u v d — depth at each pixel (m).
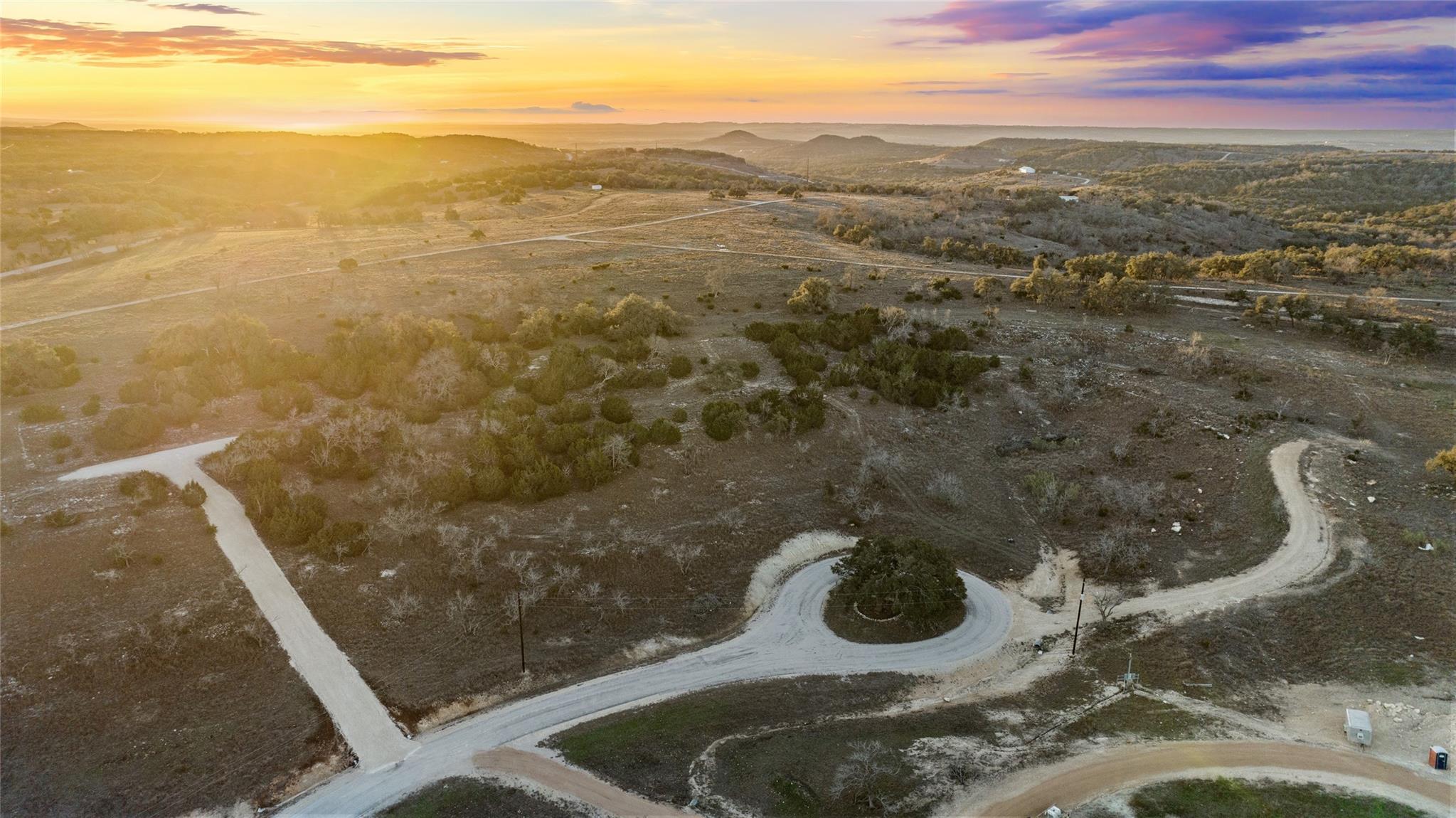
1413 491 70.62
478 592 61.47
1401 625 55.38
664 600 63.31
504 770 46.56
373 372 88.88
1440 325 112.38
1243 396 92.12
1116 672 54.88
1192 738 47.16
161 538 62.50
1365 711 48.72
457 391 86.62
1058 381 99.50
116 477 69.38
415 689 52.72
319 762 47.28
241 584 59.28
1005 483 81.38
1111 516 74.56
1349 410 87.31
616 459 75.38
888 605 62.03
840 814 42.22
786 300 128.62
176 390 82.50
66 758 46.25
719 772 46.06
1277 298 125.19
